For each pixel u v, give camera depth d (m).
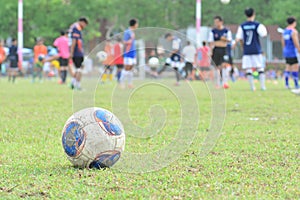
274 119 18.30
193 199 8.00
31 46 83.38
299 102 24.45
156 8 81.50
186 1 80.19
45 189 8.52
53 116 19.23
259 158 11.21
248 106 22.66
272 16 77.12
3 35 80.69
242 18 78.19
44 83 46.22
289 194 8.26
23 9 79.88
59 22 81.31
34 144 13.15
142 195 8.17
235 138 14.02
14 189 8.56
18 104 24.00
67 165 10.30
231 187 8.68
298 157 11.34
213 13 79.31
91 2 81.50
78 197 8.05
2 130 15.57
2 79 56.75
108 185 8.78
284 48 33.50
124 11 83.06
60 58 44.16
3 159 11.09
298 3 76.31
